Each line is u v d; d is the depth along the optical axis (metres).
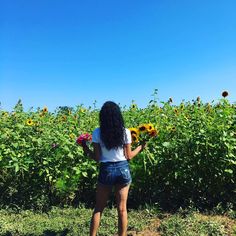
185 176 3.72
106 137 2.71
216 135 3.64
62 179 3.83
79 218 3.53
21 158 3.89
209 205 3.71
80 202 3.91
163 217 3.51
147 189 3.85
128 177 2.76
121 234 2.75
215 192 3.71
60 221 3.44
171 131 3.83
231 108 4.02
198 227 3.17
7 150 3.85
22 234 3.23
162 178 3.82
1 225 3.37
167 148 3.74
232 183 3.73
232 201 3.68
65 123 4.76
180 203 3.78
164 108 4.91
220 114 3.90
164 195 3.83
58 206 3.89
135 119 4.35
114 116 2.72
